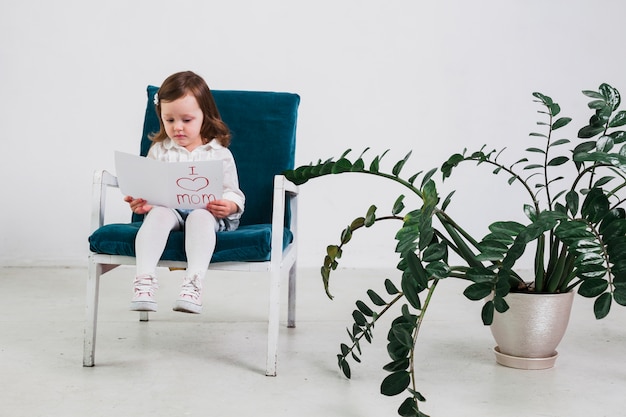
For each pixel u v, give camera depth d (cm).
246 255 198
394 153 405
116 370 205
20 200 392
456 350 232
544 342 209
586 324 271
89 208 395
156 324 263
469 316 286
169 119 228
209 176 203
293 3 397
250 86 398
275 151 251
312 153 404
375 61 401
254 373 205
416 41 402
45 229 394
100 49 389
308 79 400
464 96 405
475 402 182
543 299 205
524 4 405
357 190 405
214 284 349
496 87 406
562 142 211
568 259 207
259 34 397
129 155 203
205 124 236
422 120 405
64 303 298
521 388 194
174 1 392
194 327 260
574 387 195
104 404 177
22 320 266
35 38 386
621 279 164
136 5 390
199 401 180
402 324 167
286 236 216
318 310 295
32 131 390
